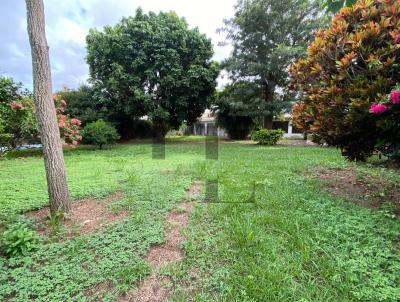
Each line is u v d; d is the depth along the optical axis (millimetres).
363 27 2904
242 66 12422
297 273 1784
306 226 2463
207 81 13297
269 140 11711
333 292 1621
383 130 2797
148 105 12625
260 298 1566
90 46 12695
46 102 2691
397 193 3484
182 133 21609
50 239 2311
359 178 4297
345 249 2064
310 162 5883
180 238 2342
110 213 2949
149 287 1716
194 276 1805
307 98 3643
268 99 13172
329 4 2236
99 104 12695
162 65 12359
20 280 1748
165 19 13172
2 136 6688
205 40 13953
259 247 2102
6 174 5035
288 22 11930
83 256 2035
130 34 12273
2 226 2594
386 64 2648
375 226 2449
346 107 2971
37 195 3605
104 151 9359
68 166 5918
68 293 1640
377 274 1761
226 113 15891
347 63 2879
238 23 12562
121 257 2020
